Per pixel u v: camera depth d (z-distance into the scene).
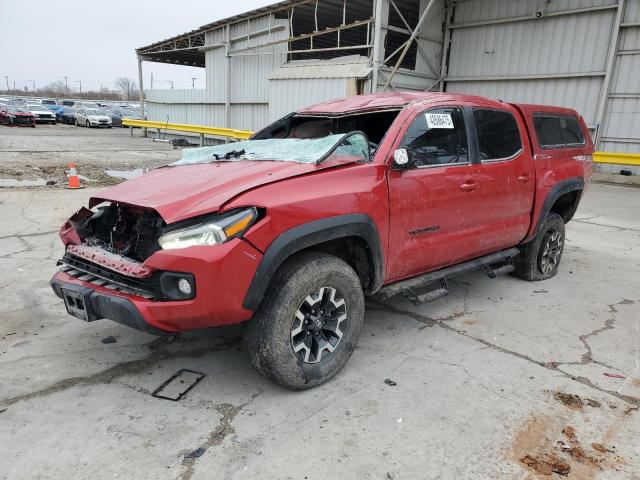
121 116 37.62
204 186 2.91
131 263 2.78
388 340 3.76
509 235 4.46
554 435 2.64
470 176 3.85
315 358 3.04
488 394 3.03
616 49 13.55
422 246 3.57
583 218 8.88
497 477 2.33
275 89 18.30
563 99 14.83
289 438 2.57
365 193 3.11
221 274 2.54
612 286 5.16
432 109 3.72
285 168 3.03
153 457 2.42
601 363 3.46
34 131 29.08
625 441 2.61
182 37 24.75
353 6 17.11
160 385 3.07
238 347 3.60
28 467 2.33
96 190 10.13
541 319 4.24
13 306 4.21
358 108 3.97
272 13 19.08
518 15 15.33
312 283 2.87
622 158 13.43
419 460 2.43
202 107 25.02
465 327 4.04
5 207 8.12
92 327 3.87
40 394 2.94
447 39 17.19
